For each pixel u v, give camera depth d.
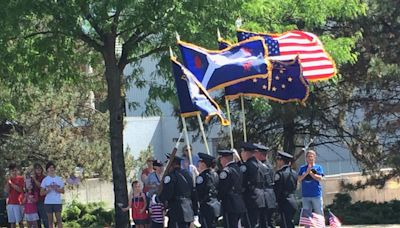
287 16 17.81
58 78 17.25
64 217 24.31
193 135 26.03
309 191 14.47
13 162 23.88
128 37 16.58
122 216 16.09
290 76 14.45
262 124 24.22
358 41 23.27
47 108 24.25
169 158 12.43
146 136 35.84
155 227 14.72
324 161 32.31
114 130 16.23
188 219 11.79
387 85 23.47
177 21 14.56
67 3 14.23
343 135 24.58
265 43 14.09
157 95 16.83
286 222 13.84
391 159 23.34
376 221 22.41
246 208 12.91
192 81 12.38
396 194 26.14
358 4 19.08
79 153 24.94
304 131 24.72
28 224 17.56
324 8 17.86
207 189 12.15
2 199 20.11
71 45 15.92
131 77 18.12
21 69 16.02
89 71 21.12
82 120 25.42
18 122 24.08
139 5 14.64
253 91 14.23
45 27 16.50
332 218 14.88
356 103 24.22
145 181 16.06
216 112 12.55
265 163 13.52
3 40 14.95
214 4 14.81
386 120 23.92
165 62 16.09
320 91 23.92
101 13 14.52
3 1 14.24
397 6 23.00
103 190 30.06
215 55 13.33
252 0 16.00
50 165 16.61
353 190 24.77
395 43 23.47
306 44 14.91
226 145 25.20
